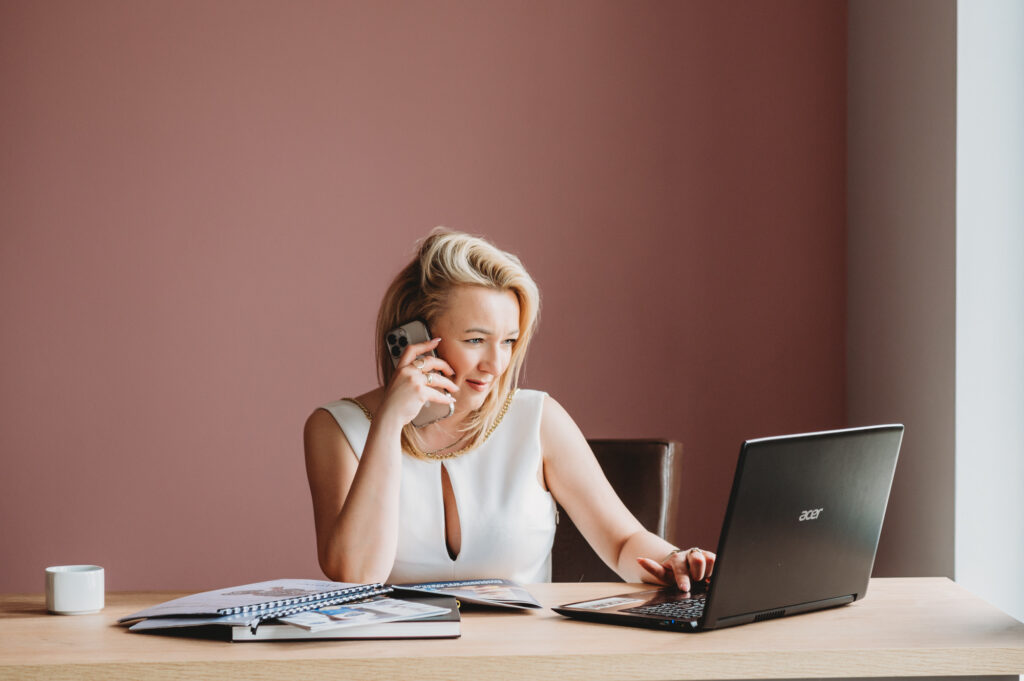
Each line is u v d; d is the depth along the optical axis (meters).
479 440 1.94
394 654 1.22
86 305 3.06
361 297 3.09
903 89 2.59
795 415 3.05
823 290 3.05
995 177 2.27
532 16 3.07
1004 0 2.28
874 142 2.80
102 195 3.06
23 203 3.05
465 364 1.83
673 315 3.06
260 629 1.29
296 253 3.08
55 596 1.47
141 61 3.07
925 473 2.45
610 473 2.17
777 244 3.05
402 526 1.88
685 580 1.60
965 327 2.28
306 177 3.08
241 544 3.08
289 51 3.08
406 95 3.08
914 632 1.34
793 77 3.05
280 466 3.08
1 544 3.04
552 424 2.00
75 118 3.06
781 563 1.38
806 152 3.05
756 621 1.39
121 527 3.06
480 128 3.08
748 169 3.06
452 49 3.08
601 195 3.07
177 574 3.07
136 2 3.06
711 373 3.05
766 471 1.30
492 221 3.07
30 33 3.05
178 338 3.07
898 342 2.62
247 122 3.08
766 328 3.05
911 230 2.54
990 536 2.27
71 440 3.06
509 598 1.48
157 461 3.07
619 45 3.07
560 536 2.16
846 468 1.41
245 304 3.08
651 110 3.06
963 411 2.27
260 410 3.08
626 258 3.06
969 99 2.28
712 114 3.06
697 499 3.05
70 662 1.19
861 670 1.25
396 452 1.72
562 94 3.07
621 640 1.29
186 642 1.29
